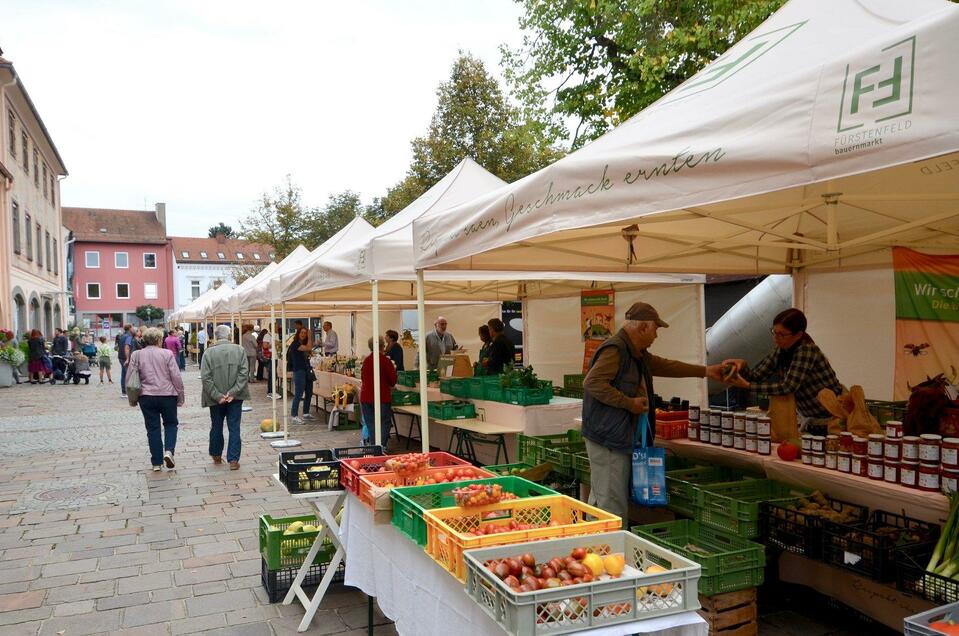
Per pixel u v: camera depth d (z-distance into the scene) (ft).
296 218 102.17
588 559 8.41
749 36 12.05
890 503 12.09
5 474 28.71
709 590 11.71
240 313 46.78
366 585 12.95
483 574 7.89
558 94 40.50
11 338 77.05
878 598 13.03
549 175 10.78
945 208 15.39
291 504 23.59
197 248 232.32
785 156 7.06
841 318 20.77
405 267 21.27
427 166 71.56
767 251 21.40
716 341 33.01
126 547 19.11
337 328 67.10
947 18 5.67
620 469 14.17
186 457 32.27
